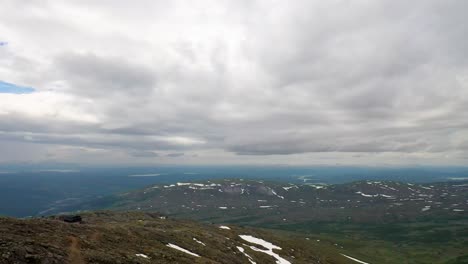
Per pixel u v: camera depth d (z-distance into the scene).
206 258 58.12
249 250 92.06
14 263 29.02
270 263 87.06
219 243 82.00
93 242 43.75
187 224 122.31
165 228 93.12
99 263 35.34
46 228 44.44
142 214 162.62
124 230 59.34
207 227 124.69
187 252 60.31
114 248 44.34
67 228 48.06
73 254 35.94
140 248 49.66
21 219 46.59
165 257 48.44
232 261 67.44
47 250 34.09
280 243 131.38
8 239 34.00
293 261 100.88
